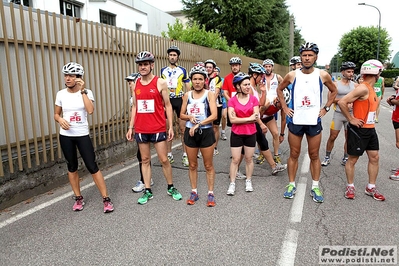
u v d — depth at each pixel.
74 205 4.32
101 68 6.09
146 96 4.39
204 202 4.55
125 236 3.60
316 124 4.35
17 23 4.45
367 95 4.35
